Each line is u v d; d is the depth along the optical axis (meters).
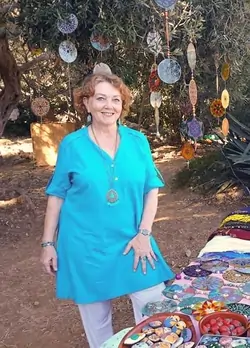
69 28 4.18
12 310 3.52
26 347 3.06
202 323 1.70
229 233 2.64
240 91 5.98
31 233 5.11
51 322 3.32
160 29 4.48
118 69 5.12
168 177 6.81
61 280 2.19
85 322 2.25
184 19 4.53
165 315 1.77
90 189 2.07
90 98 2.09
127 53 5.05
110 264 2.13
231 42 4.91
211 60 5.19
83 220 2.12
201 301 1.91
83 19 4.27
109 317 2.29
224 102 4.75
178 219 5.25
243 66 5.71
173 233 4.86
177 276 2.15
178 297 1.96
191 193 6.00
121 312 3.38
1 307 3.57
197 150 7.71
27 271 4.16
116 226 2.13
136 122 9.17
